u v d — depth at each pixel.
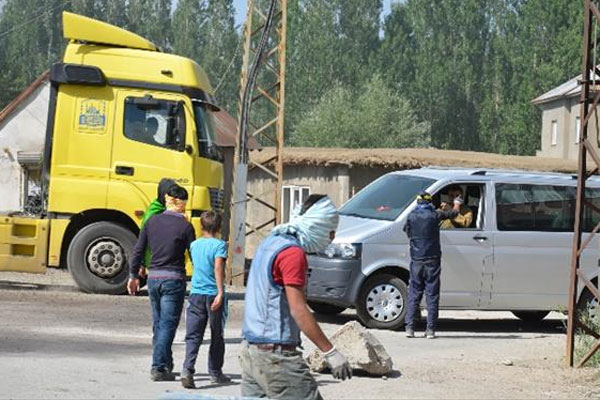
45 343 18.33
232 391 14.61
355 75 117.94
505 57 121.00
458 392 15.03
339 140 96.31
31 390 14.12
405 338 20.88
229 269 30.98
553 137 88.00
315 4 119.19
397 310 21.84
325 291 21.62
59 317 21.75
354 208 23.14
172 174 25.64
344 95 100.50
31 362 16.28
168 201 15.40
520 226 22.59
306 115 102.25
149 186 25.64
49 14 126.19
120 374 15.66
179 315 15.22
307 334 8.92
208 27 125.44
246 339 9.18
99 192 25.55
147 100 25.64
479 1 123.12
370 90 99.62
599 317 19.28
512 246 22.44
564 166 44.53
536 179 22.92
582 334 19.39
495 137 120.50
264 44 31.20
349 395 14.56
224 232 41.59
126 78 25.75
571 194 23.03
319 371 16.30
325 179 41.56
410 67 121.81
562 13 112.31
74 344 18.41
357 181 41.06
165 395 8.08
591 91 17.80
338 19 121.31
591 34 17.55
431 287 20.88
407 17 124.44
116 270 25.64
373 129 96.38
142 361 16.97
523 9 115.19
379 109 97.44
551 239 22.66
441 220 20.97
